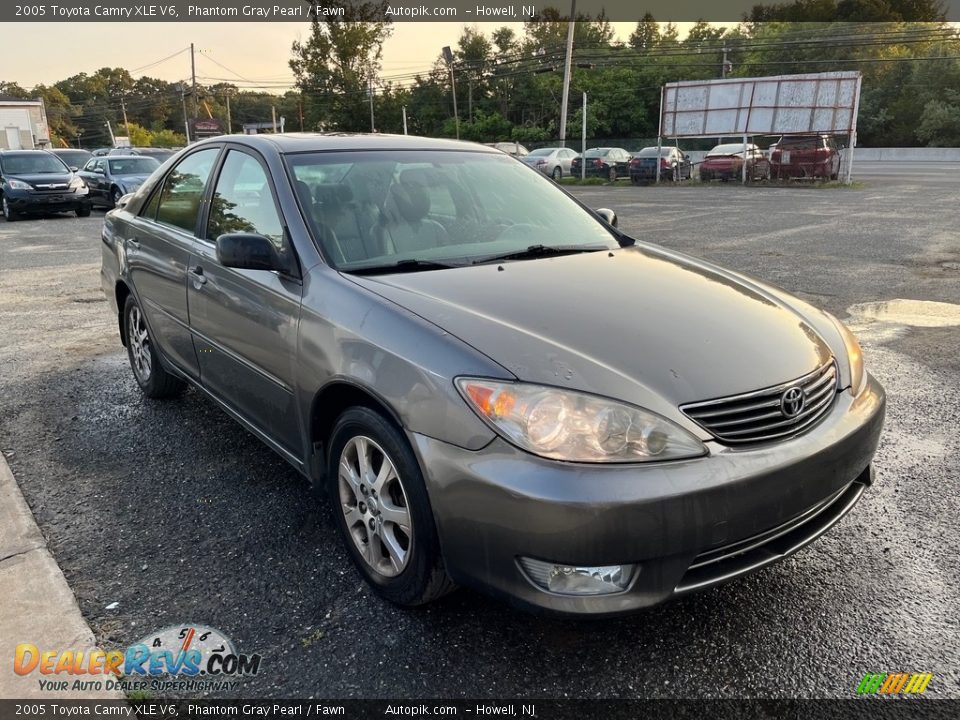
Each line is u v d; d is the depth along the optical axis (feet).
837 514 8.09
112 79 366.84
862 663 7.33
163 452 12.41
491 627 7.91
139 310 14.14
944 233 36.99
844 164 81.35
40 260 34.24
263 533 9.82
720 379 7.19
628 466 6.51
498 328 7.50
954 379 15.30
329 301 8.51
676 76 164.25
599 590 6.69
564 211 12.08
